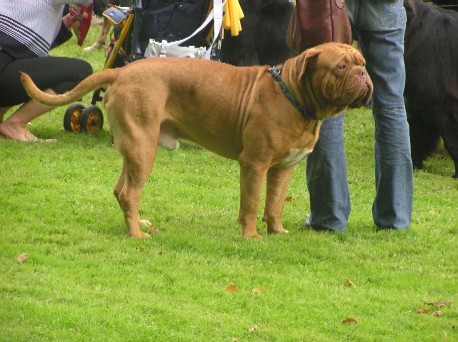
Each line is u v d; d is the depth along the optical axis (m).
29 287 8.22
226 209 11.87
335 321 8.01
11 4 14.26
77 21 15.38
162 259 9.30
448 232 11.33
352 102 9.33
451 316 8.31
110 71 9.90
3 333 7.18
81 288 8.31
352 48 9.48
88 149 14.78
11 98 14.54
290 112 9.70
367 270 9.49
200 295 8.41
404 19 10.49
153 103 9.72
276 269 9.30
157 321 7.68
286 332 7.68
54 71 14.64
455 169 14.93
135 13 14.91
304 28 9.94
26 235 9.91
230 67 10.13
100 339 7.22
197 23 15.20
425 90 14.45
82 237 9.99
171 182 13.06
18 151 14.08
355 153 16.31
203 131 10.09
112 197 11.88
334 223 10.85
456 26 14.46
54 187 12.12
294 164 10.25
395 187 10.85
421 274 9.51
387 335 7.80
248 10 15.90
